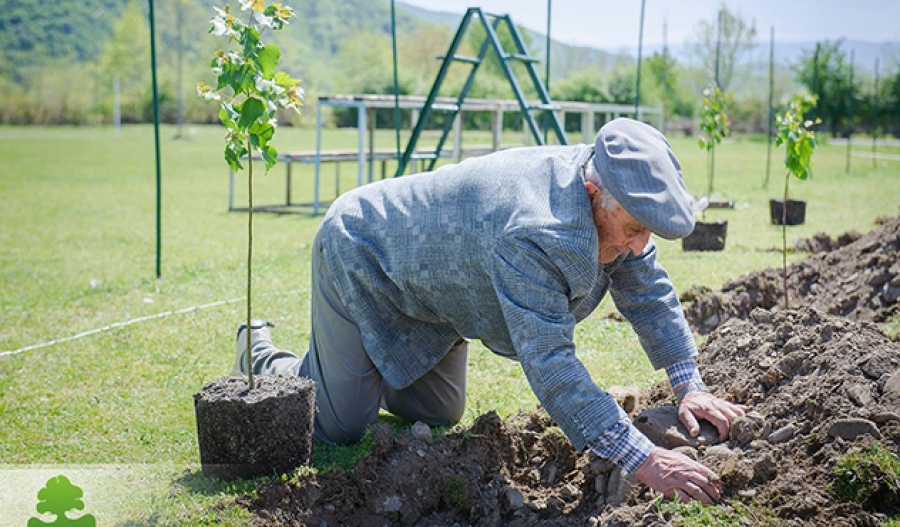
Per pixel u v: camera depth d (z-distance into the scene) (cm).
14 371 516
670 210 262
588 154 288
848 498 264
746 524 257
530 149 308
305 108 4931
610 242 287
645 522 265
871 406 290
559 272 279
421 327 360
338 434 373
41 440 400
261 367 413
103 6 9700
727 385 341
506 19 955
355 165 2430
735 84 4825
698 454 297
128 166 2350
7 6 9238
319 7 11644
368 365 369
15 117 5222
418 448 332
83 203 1503
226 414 319
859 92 3672
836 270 619
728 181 1773
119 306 702
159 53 6550
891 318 538
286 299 705
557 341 278
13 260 937
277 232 1140
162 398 463
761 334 365
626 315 339
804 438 291
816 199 1359
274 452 324
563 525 296
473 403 441
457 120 1528
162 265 894
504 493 317
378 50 6562
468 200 309
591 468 310
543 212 280
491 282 303
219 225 1219
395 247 332
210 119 5538
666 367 335
